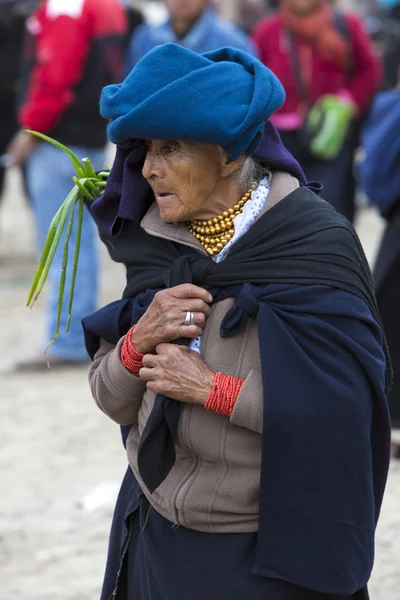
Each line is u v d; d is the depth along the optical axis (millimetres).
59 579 10055
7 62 23125
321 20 17156
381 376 5770
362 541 5781
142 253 6277
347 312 5699
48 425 14367
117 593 6625
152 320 5969
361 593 6062
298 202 5949
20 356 17766
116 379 6176
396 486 11938
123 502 6609
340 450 5637
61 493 12094
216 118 5566
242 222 5949
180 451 6027
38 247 16266
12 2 22812
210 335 5922
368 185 12445
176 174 5824
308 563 5688
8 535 11031
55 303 16672
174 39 16641
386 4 32062
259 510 5723
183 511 5941
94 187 6719
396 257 12398
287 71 17219
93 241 16312
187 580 5984
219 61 5965
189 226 6137
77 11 15258
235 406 5699
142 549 6316
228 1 29125
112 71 15617
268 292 5781
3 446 13602
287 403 5598
